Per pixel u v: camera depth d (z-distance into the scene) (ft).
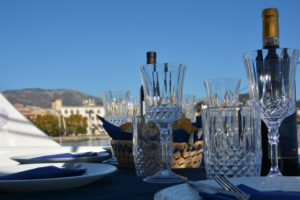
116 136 2.95
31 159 3.03
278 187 1.50
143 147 2.42
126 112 4.23
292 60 2.19
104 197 1.67
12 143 7.29
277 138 2.15
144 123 2.43
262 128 2.49
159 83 2.49
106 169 2.17
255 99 2.25
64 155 3.22
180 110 2.53
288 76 2.18
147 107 2.50
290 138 2.36
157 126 2.44
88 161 3.12
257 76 2.23
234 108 2.00
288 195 1.10
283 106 2.13
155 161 2.40
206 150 2.06
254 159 1.99
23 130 7.38
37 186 1.78
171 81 2.51
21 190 1.79
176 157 2.81
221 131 2.00
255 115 2.00
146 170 2.40
